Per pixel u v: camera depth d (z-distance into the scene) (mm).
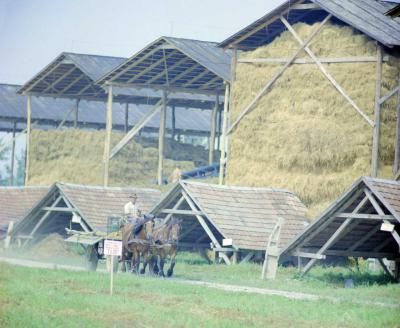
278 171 79750
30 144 106250
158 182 101938
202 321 36812
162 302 42406
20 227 77688
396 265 60844
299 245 58594
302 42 79000
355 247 59906
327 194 76125
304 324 37594
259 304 42781
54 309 38625
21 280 47875
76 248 75188
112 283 45594
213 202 69438
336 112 76438
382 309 42344
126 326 35250
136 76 99125
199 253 74750
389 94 74438
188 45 92750
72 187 76875
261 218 70750
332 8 77312
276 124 80438
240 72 83875
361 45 75562
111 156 101312
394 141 74562
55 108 130875
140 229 58219
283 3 79312
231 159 83438
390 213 56375
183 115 143625
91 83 113125
